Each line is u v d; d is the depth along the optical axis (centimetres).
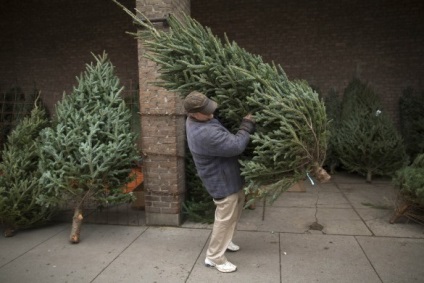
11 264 350
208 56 309
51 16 908
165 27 412
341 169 752
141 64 432
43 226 454
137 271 333
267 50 807
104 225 452
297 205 521
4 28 939
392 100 764
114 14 869
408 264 334
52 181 378
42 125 451
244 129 299
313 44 787
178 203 443
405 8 742
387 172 640
